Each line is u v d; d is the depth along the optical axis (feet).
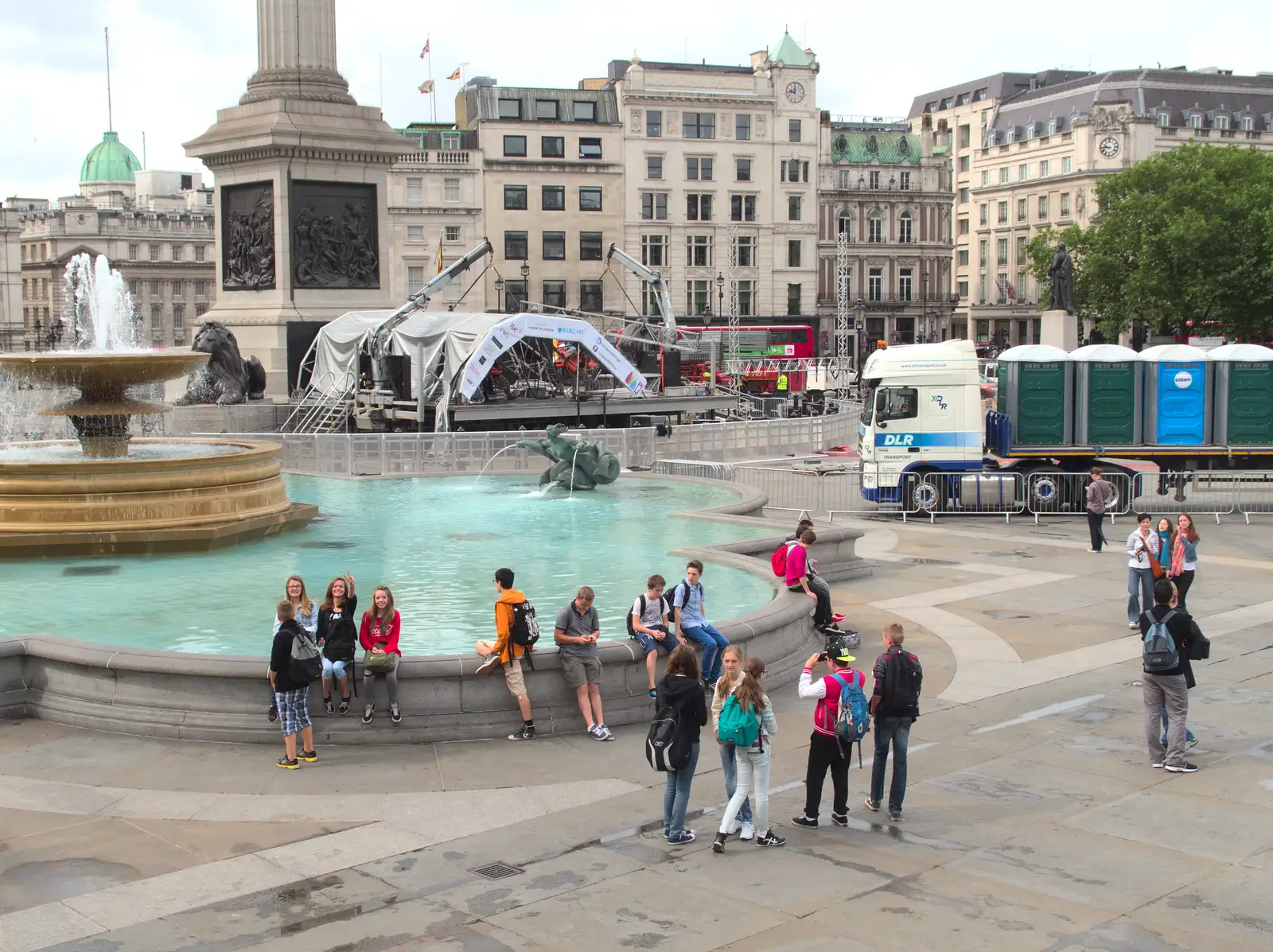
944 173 422.00
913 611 81.00
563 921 36.09
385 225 179.22
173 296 543.39
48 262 531.50
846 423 206.28
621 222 380.58
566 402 175.73
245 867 39.86
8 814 44.16
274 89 172.14
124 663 52.70
